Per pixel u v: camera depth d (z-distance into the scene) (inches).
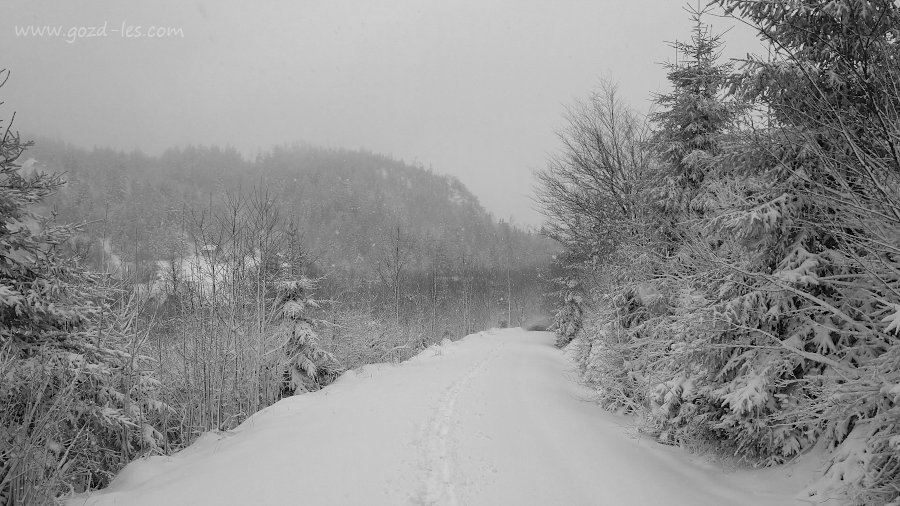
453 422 435.5
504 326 2630.4
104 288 408.5
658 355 393.7
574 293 1374.3
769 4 251.1
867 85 218.7
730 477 282.7
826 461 232.5
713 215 310.7
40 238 323.0
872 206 210.2
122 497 266.8
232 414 634.2
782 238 268.7
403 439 375.6
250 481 281.9
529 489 277.3
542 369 853.8
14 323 317.1
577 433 395.9
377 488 275.3
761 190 277.1
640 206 550.3
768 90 268.7
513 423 433.1
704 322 288.5
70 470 322.0
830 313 260.7
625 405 510.0
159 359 633.0
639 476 291.0
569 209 746.2
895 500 184.7
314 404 531.8
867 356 243.4
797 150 262.7
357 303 1344.7
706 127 478.3
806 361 265.7
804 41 257.0
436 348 1274.6
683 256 374.3
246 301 704.4
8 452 251.8
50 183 325.4
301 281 795.4
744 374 281.4
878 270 215.9
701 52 483.8
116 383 447.5
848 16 228.4
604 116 666.2
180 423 602.9
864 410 207.6
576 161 684.1
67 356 319.3
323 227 4033.0
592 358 582.9
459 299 2396.7
